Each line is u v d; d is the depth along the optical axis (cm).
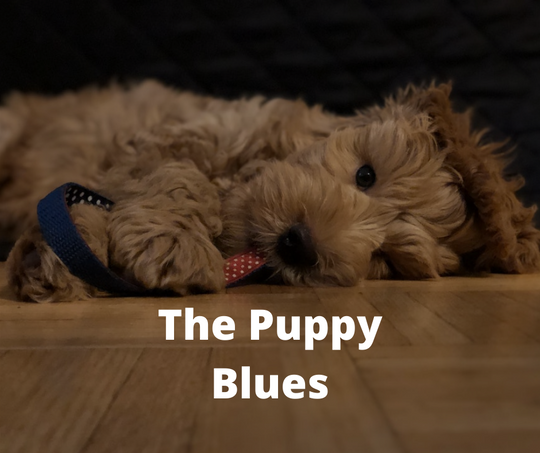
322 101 106
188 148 75
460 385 40
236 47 105
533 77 105
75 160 87
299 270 64
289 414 37
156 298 59
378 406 38
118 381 42
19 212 86
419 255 67
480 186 68
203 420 36
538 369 42
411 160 68
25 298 58
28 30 103
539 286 65
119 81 104
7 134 91
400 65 105
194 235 61
